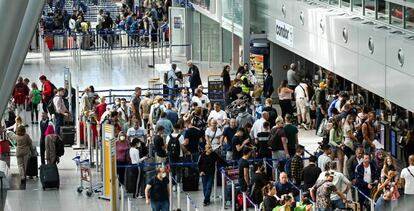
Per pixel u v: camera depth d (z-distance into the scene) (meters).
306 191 24.89
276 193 25.30
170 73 41.91
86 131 35.09
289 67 42.53
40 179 30.39
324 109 35.78
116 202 26.80
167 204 25.73
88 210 27.98
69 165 33.31
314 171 25.61
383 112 32.47
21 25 7.19
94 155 33.22
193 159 29.69
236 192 26.94
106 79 49.12
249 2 43.56
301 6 37.66
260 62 42.47
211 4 48.88
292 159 26.84
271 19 41.94
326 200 23.20
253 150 28.88
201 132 31.31
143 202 28.38
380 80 30.19
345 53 33.28
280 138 28.92
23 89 41.34
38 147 36.06
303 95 36.84
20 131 30.92
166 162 29.94
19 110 41.19
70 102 37.59
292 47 39.25
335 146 29.27
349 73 33.06
